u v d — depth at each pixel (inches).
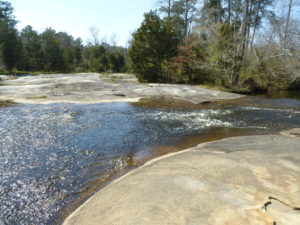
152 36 867.4
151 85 745.6
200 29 810.8
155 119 335.6
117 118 334.3
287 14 744.3
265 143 215.6
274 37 685.3
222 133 273.9
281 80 766.5
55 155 196.9
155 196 115.3
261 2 1050.7
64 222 104.3
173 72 940.0
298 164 157.5
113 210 106.3
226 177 136.4
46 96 484.1
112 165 179.8
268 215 97.5
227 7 1149.7
